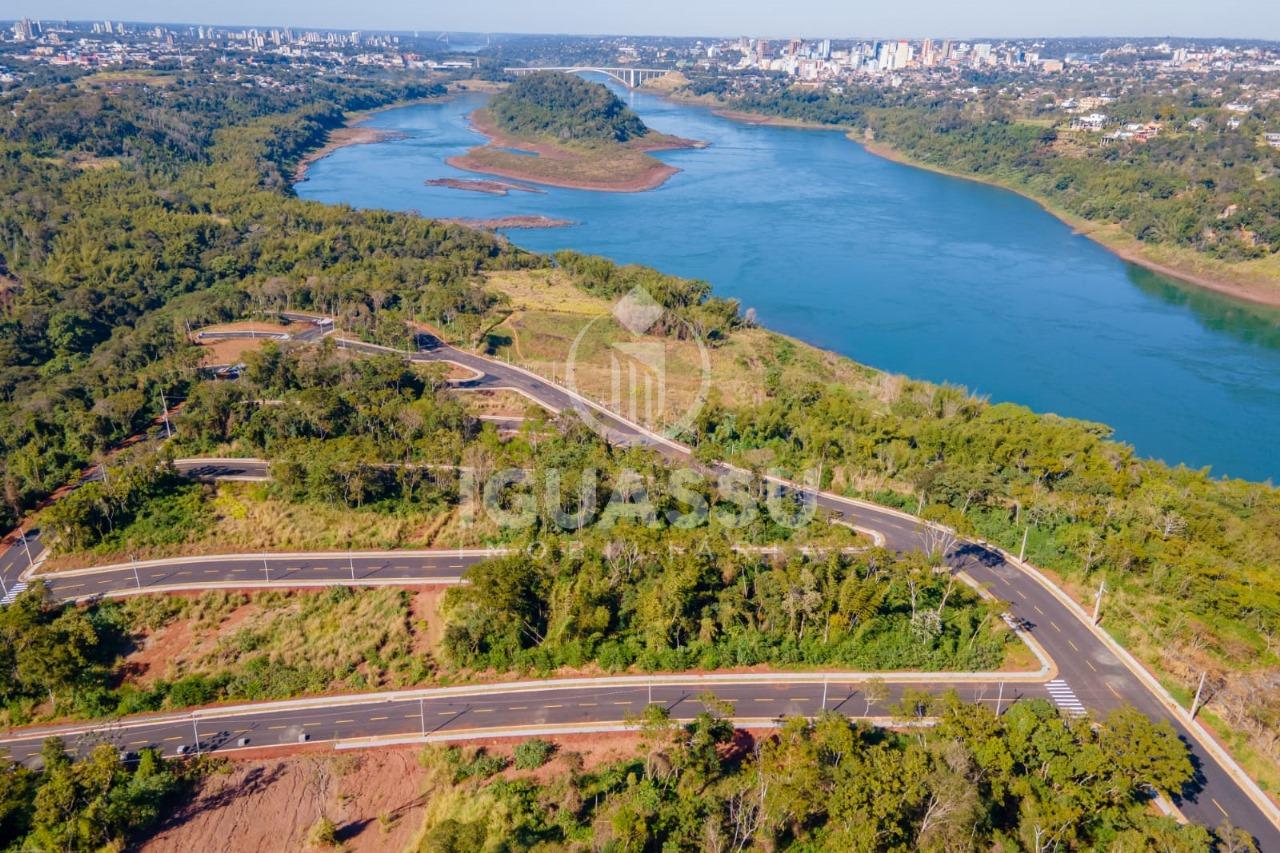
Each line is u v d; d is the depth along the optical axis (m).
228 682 90.81
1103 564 111.50
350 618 100.00
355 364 157.62
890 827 69.06
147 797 76.62
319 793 78.81
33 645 89.00
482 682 91.50
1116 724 76.00
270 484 124.12
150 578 105.94
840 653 95.06
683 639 96.31
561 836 74.19
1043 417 155.62
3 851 72.25
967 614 100.19
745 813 74.06
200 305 199.50
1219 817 75.69
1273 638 97.75
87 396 149.75
